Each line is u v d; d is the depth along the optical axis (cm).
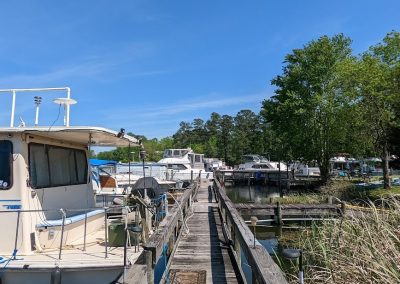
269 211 1747
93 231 736
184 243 917
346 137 3231
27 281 536
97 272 539
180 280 627
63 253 587
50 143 698
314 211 1728
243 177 4616
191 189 1544
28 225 598
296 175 4644
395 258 557
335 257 699
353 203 1895
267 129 7188
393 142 2541
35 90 657
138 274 378
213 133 11000
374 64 2758
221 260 760
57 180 714
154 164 2711
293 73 3450
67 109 660
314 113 3419
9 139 612
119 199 1125
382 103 2584
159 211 884
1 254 584
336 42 3422
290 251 396
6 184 603
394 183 2962
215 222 1221
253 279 429
